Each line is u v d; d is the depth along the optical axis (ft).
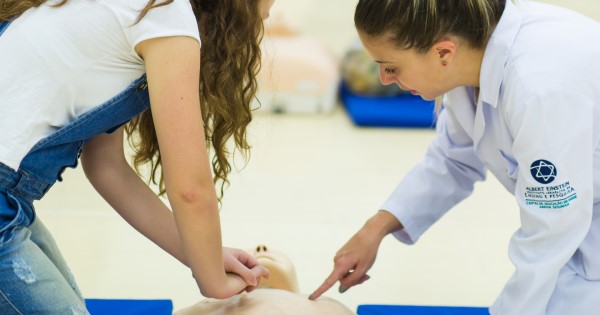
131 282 12.73
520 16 8.00
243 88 8.09
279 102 22.15
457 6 7.75
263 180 17.39
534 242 8.09
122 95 7.01
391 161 18.85
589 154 7.59
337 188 17.13
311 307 8.59
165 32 6.62
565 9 8.48
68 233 14.39
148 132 8.68
